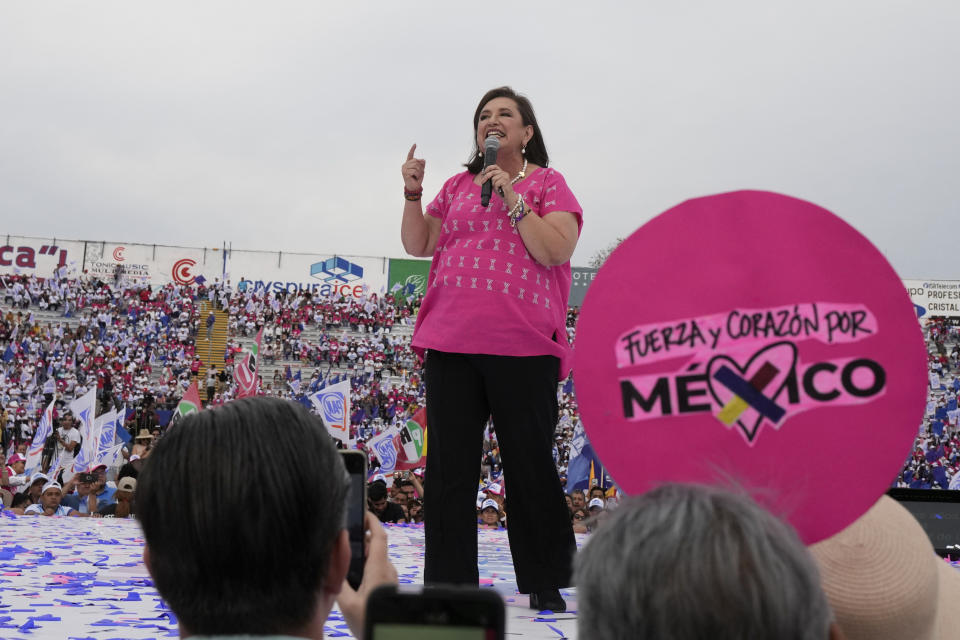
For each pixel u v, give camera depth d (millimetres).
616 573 681
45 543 4875
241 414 910
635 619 661
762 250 1256
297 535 873
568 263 2994
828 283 1232
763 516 703
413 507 11125
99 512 9703
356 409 26234
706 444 1241
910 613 1175
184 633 891
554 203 2852
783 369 1229
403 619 775
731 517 688
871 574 1170
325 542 908
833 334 1223
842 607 1176
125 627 2221
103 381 25844
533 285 2824
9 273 27594
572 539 2793
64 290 27703
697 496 720
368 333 28609
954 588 1445
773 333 1239
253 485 851
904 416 1188
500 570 4066
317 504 895
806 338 1229
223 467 855
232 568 849
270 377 27297
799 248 1245
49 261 27922
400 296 29203
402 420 26188
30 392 25234
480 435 2844
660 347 1274
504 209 2865
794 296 1239
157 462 882
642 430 1269
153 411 24688
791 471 1208
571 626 2422
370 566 1229
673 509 702
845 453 1196
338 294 29094
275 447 882
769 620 641
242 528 843
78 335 26891
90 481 9750
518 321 2775
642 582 663
